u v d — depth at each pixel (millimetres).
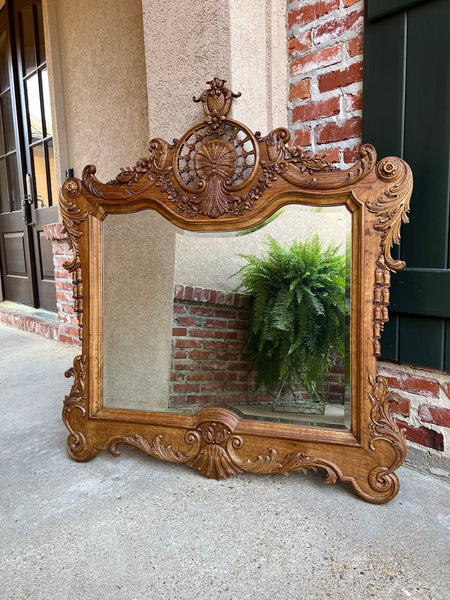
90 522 1046
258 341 1235
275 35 1433
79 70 2494
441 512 1072
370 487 1100
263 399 1219
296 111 1480
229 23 1290
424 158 1150
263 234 1206
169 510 1093
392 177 1037
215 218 1229
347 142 1353
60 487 1210
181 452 1258
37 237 3463
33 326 3336
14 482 1241
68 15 2500
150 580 858
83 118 2541
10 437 1562
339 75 1346
